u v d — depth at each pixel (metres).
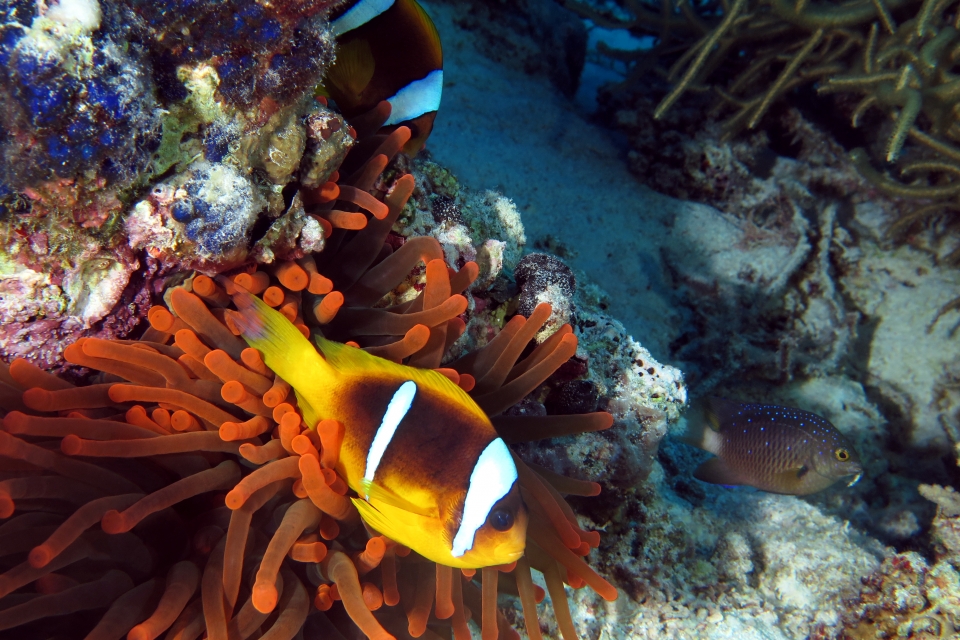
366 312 0.21
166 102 0.17
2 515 0.14
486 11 0.64
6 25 0.14
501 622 0.21
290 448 0.18
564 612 0.21
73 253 0.17
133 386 0.17
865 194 0.56
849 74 0.48
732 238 0.53
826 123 0.57
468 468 0.18
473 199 0.31
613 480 0.29
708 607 0.29
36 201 0.16
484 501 0.18
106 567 0.18
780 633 0.29
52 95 0.15
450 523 0.18
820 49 0.52
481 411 0.18
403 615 0.21
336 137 0.20
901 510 0.44
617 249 0.51
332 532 0.19
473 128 0.55
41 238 0.17
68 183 0.16
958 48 0.45
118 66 0.15
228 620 0.17
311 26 0.18
